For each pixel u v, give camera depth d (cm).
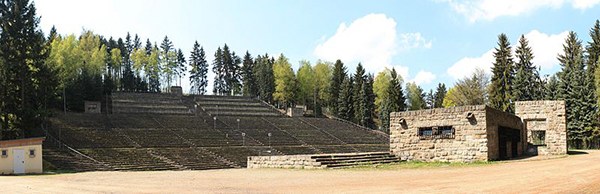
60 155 4603
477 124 2848
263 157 3284
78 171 3894
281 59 13225
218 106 9869
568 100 6103
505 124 3219
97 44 12231
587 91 5947
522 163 2505
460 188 1435
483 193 1297
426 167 2597
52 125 6088
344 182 1797
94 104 8200
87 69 9894
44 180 2442
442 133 3042
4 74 4581
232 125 7950
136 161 4803
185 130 7031
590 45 6731
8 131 4553
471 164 2684
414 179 1822
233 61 15100
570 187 1359
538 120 3706
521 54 7831
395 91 10412
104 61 11469
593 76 6188
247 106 10381
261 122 8506
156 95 10075
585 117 5872
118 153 5088
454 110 2978
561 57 7606
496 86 7394
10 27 4681
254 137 7181
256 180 2039
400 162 3130
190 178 2286
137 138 6072
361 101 10625
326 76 12850
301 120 9250
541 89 7600
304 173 2422
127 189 1738
